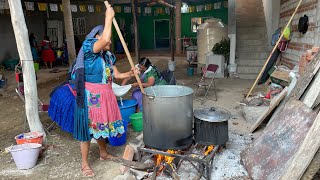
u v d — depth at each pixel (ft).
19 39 11.80
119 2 49.03
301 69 14.43
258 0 34.12
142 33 61.77
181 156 9.04
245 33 31.42
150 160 10.45
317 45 15.14
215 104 18.47
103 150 11.38
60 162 11.43
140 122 13.88
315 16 15.48
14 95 23.25
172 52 34.17
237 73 28.12
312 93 9.61
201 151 10.27
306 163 7.47
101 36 9.06
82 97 9.50
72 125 10.94
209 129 9.81
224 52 28.81
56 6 32.24
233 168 9.97
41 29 43.04
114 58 10.38
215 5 44.47
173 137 9.06
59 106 11.41
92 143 13.10
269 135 10.07
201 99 19.85
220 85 24.50
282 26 24.16
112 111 10.02
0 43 37.45
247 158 10.14
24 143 11.60
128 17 59.11
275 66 21.68
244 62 28.84
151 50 59.77
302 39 17.99
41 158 11.84
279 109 12.40
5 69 36.27
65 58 40.81
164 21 61.26
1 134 14.74
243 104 15.07
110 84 10.03
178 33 50.62
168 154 9.05
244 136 12.83
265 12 31.89
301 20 17.24
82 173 10.53
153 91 10.07
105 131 9.87
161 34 62.18
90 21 47.93
